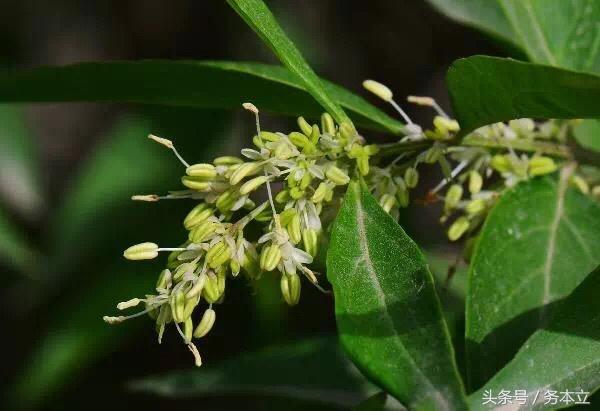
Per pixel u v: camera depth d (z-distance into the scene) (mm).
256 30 238
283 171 238
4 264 449
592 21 278
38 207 434
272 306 376
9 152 429
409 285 228
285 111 263
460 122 247
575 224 256
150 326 401
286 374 330
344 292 227
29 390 369
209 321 237
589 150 259
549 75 230
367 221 233
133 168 386
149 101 272
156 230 372
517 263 251
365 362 220
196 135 386
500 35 292
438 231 409
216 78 261
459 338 281
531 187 256
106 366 452
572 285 251
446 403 217
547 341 228
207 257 236
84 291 374
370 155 242
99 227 381
